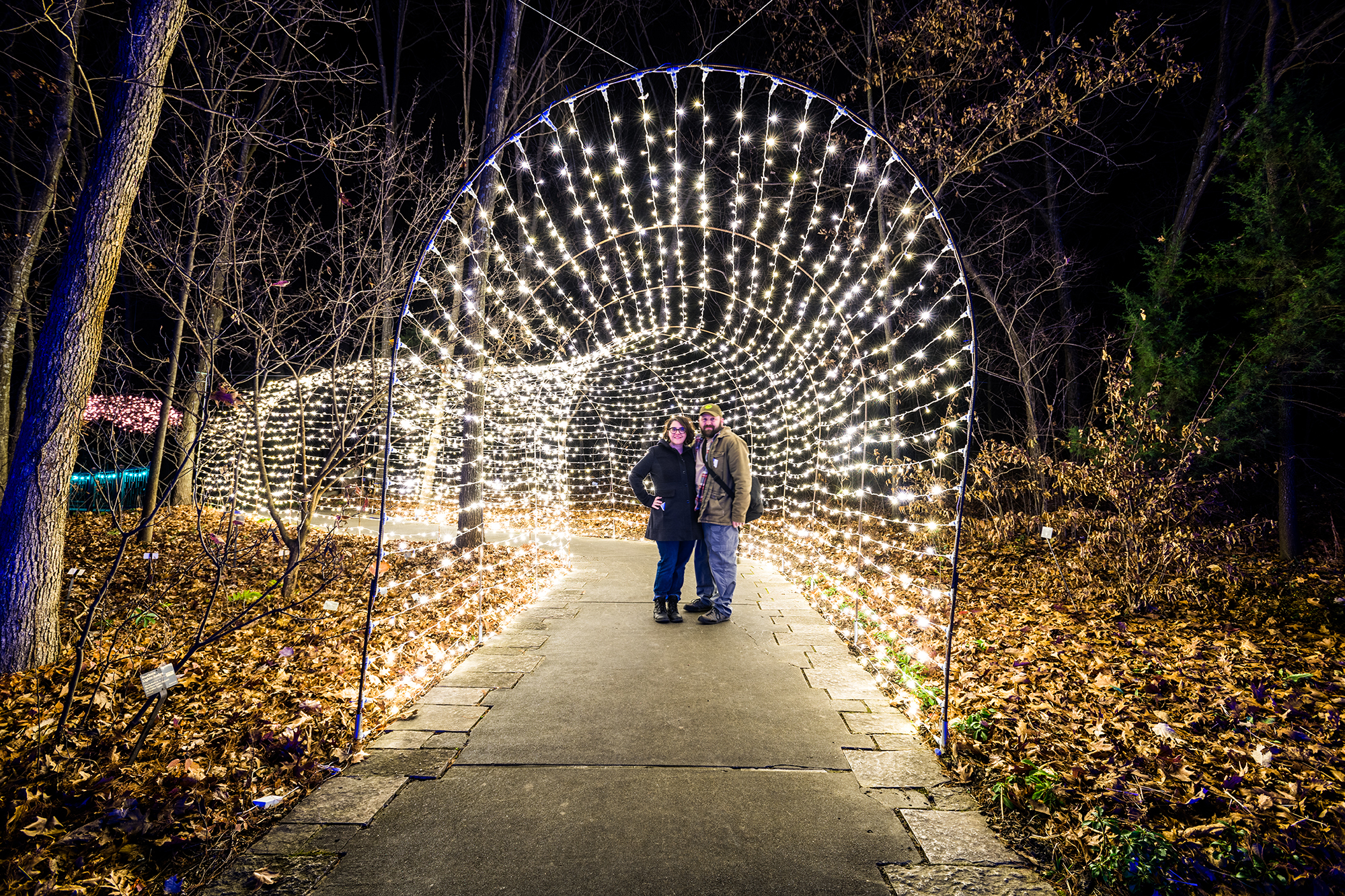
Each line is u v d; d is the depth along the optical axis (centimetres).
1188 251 1163
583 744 338
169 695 417
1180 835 264
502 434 1050
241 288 647
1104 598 706
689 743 340
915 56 1138
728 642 523
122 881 233
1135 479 660
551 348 991
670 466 579
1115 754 340
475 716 374
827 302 679
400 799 285
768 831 262
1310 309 805
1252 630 601
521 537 1072
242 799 285
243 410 1105
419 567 814
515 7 911
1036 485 930
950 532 1062
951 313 1427
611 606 641
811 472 1043
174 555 870
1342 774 330
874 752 332
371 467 1180
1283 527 920
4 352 857
